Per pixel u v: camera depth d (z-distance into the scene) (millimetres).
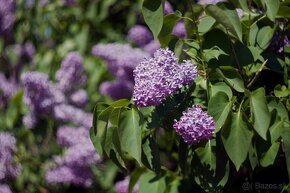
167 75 935
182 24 1508
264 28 1059
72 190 1782
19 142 1761
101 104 976
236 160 927
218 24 1023
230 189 1157
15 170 1694
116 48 1679
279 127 970
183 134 932
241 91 964
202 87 1014
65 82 1767
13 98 1738
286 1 1052
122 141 931
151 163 990
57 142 1687
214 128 929
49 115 1688
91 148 1638
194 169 1000
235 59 1017
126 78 1693
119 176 1795
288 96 1049
